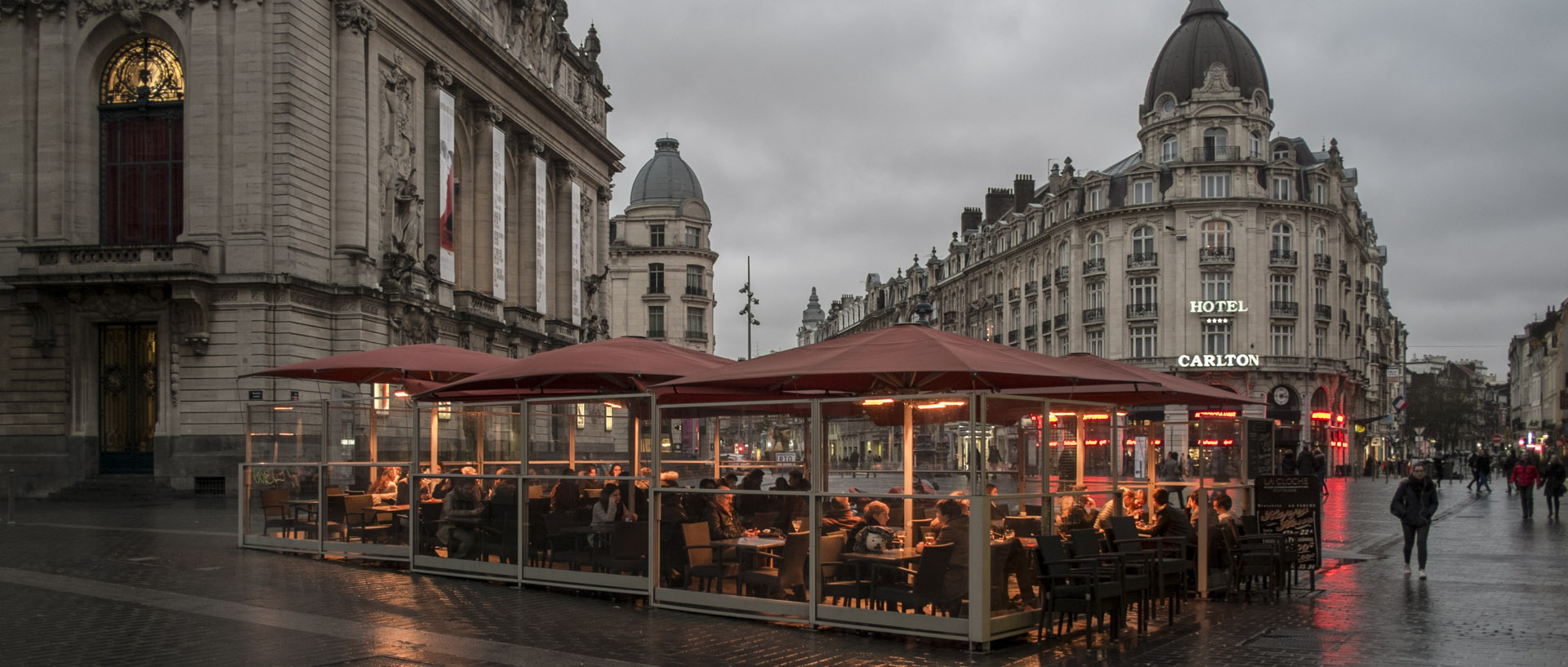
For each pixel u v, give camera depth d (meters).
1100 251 81.12
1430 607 15.32
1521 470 33.72
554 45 61.19
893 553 12.63
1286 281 77.62
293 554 19.92
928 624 12.34
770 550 13.57
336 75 39.75
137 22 37.34
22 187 37.81
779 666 11.19
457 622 13.28
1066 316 84.44
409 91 44.25
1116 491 15.02
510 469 16.84
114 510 30.52
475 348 49.50
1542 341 134.38
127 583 16.00
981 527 12.08
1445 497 48.84
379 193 41.75
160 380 36.34
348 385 37.78
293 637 12.13
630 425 15.27
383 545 18.62
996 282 100.75
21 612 13.52
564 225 63.34
